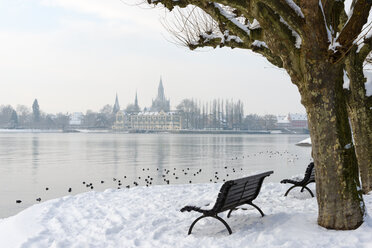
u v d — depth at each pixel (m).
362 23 5.76
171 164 39.09
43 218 8.29
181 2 7.77
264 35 6.81
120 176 29.14
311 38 6.10
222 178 27.39
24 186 24.30
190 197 10.64
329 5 6.33
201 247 5.87
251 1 6.29
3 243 6.94
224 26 8.17
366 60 12.20
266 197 10.22
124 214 8.55
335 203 6.24
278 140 119.69
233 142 100.44
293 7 6.00
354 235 5.76
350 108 9.57
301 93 6.59
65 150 64.06
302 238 5.83
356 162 6.46
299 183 10.12
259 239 5.93
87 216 8.44
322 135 6.34
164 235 6.70
